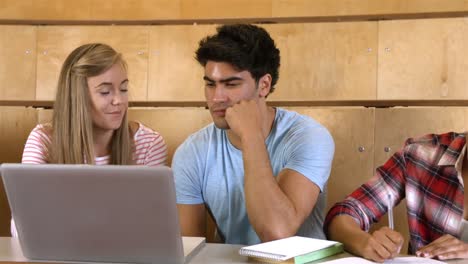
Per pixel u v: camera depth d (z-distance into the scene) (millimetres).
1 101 3057
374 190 2020
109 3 2977
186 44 2926
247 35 1893
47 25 3041
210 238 2867
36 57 3002
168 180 1271
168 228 1336
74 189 1324
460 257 1537
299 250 1442
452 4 2689
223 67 1865
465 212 1976
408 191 2037
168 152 2936
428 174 2020
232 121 1829
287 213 1724
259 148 1779
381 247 1483
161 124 2947
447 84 2699
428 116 2750
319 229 2072
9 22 3080
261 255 1409
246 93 1888
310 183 1862
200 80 2914
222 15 2908
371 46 2777
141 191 1297
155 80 2949
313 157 1892
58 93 2203
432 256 1530
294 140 1961
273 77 2035
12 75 3014
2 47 3018
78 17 2992
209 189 2057
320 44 2822
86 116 2166
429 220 2002
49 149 2234
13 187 1350
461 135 2012
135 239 1368
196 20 2957
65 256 1424
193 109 2934
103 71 2148
